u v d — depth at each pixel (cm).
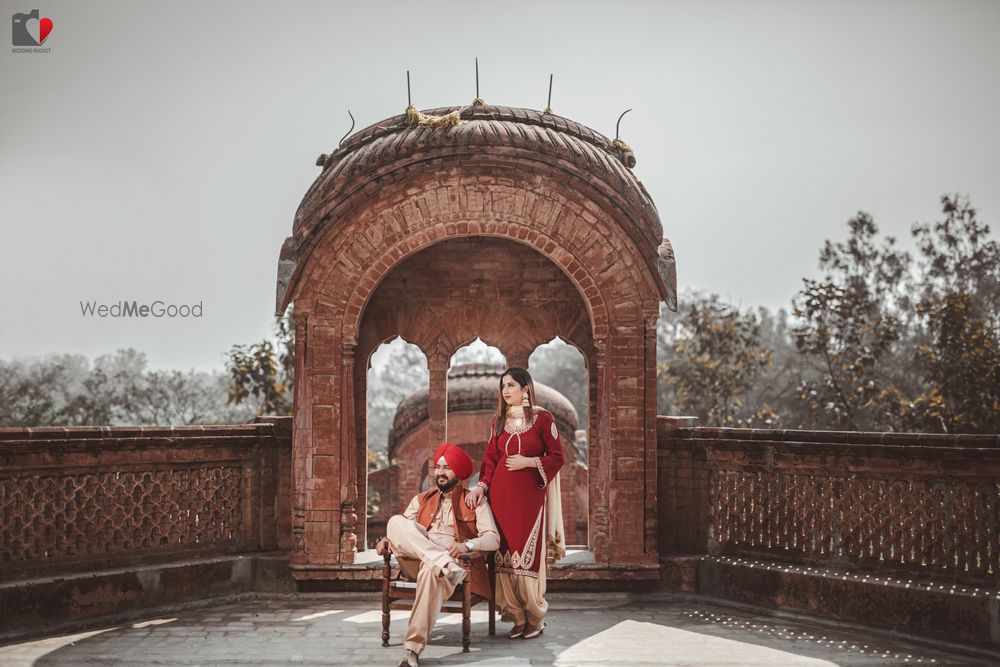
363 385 932
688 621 762
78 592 737
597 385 935
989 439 673
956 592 678
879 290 2447
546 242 833
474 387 1381
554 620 765
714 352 2252
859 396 2056
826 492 781
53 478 750
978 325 1970
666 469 883
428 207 830
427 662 641
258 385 1958
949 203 2500
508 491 707
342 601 829
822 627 743
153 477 812
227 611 793
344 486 833
